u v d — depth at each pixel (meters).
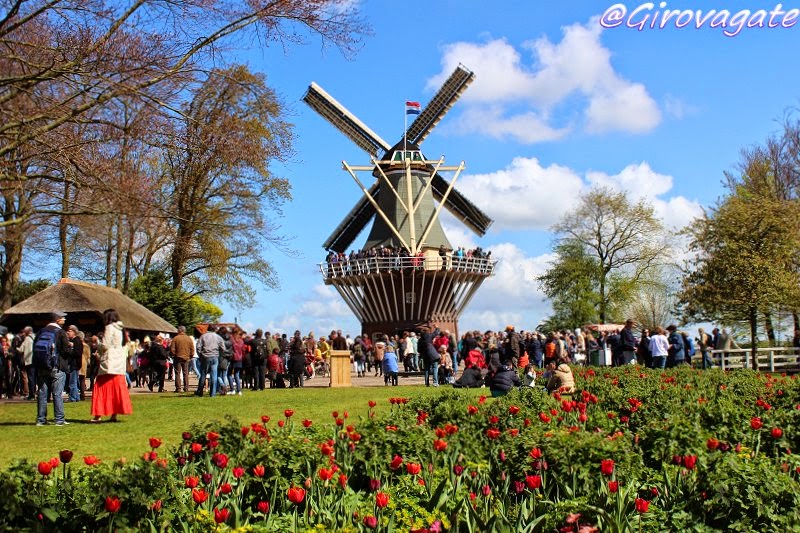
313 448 7.43
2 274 35.06
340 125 54.16
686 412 11.28
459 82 52.75
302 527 6.00
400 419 9.13
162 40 15.72
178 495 6.17
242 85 17.03
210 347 21.98
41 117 15.80
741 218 37.97
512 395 13.09
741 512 6.02
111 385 15.34
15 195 21.12
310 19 15.84
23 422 15.52
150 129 16.41
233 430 8.26
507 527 5.55
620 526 5.60
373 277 49.34
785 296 37.03
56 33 16.08
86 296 30.72
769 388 15.91
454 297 51.22
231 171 28.64
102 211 17.52
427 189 53.12
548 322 64.94
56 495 6.03
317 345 37.19
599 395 15.17
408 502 6.51
